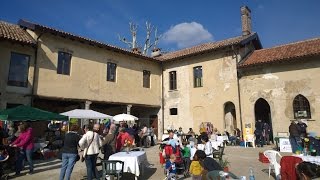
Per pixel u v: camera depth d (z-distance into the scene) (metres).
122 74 21.67
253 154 14.45
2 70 14.95
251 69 19.98
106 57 20.62
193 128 22.53
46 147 13.96
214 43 23.95
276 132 18.33
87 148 8.09
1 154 9.18
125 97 21.59
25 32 17.00
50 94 16.83
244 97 20.06
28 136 9.88
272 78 18.98
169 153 9.59
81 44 19.03
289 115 17.95
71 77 18.12
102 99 19.83
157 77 24.98
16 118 11.04
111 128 10.27
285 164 6.86
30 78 16.05
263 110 19.98
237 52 20.67
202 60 22.72
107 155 9.76
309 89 17.34
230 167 11.08
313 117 16.95
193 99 22.89
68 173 7.88
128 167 8.38
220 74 21.44
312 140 12.15
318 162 7.89
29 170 10.18
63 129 17.64
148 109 25.58
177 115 23.78
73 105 21.03
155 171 10.59
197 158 7.26
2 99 14.77
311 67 17.45
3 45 15.14
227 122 21.06
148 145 19.27
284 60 18.03
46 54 16.95
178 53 25.08
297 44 19.81
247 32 23.55
